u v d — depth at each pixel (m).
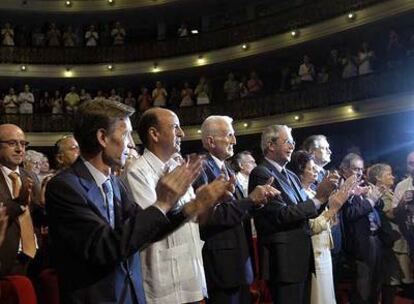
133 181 2.44
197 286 2.45
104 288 1.77
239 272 3.07
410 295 5.28
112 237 1.67
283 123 15.26
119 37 19.22
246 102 16.20
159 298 2.32
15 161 3.20
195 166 1.79
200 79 17.66
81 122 1.92
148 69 18.69
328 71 14.77
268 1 17.67
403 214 4.59
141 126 2.64
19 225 2.73
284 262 3.24
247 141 16.98
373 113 12.96
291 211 3.18
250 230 3.59
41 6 18.78
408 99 12.15
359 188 4.18
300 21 15.16
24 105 17.33
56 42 18.88
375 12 13.05
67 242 1.73
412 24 13.34
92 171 1.92
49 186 1.82
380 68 13.72
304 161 3.93
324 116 14.21
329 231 3.72
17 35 18.80
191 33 18.75
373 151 14.34
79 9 18.98
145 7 18.69
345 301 4.79
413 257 4.56
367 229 4.24
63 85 19.45
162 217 1.71
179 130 2.65
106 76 18.91
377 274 4.40
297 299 3.28
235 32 17.06
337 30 14.09
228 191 1.89
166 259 2.38
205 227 2.97
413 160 4.91
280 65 17.23
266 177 3.39
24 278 2.44
